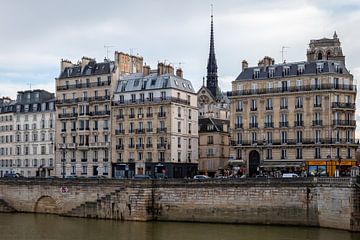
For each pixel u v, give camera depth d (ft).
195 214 302.25
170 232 269.64
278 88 375.86
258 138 379.76
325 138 359.05
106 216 320.29
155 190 312.50
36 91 503.20
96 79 442.09
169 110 411.13
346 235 248.11
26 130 495.41
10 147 506.48
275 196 284.41
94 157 438.40
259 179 288.51
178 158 419.13
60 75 460.14
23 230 284.20
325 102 360.89
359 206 253.85
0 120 517.55
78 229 284.41
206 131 456.45
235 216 292.81
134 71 464.65
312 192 275.39
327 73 360.69
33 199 359.66
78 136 445.78
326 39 411.13
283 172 367.45
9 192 368.68
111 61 447.01
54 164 459.32
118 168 426.10
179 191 306.76
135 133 421.18
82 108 444.14
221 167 451.94
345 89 364.38
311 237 245.86
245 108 385.91
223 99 613.11
